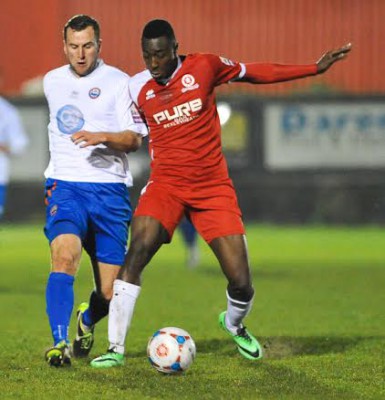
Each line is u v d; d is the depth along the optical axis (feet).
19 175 253.03
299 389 63.57
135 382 65.77
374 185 251.39
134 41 303.89
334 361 74.90
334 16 303.89
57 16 302.04
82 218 74.33
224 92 295.28
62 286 71.20
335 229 247.91
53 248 72.33
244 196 254.06
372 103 249.14
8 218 256.32
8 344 85.56
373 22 302.25
